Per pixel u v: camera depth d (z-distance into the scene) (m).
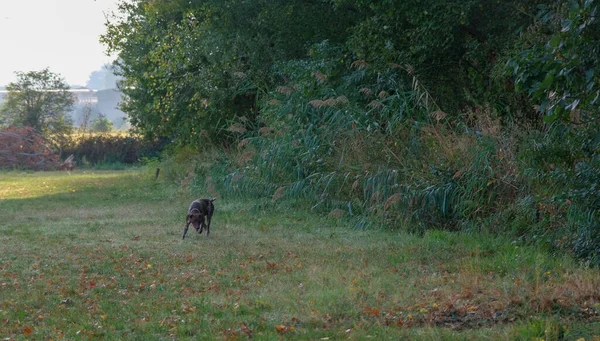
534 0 19.03
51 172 49.69
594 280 9.30
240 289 10.08
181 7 27.28
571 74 9.23
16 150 51.81
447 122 18.09
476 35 20.78
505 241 13.30
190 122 29.19
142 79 30.62
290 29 24.75
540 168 13.09
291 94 22.00
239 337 7.51
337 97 19.89
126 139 60.00
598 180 10.81
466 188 15.23
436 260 11.95
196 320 8.29
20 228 17.58
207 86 27.00
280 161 20.16
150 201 24.45
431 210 15.47
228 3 25.95
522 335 7.12
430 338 7.20
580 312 7.99
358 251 13.09
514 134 15.58
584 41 9.18
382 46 20.23
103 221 18.72
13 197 28.30
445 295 9.03
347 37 24.16
